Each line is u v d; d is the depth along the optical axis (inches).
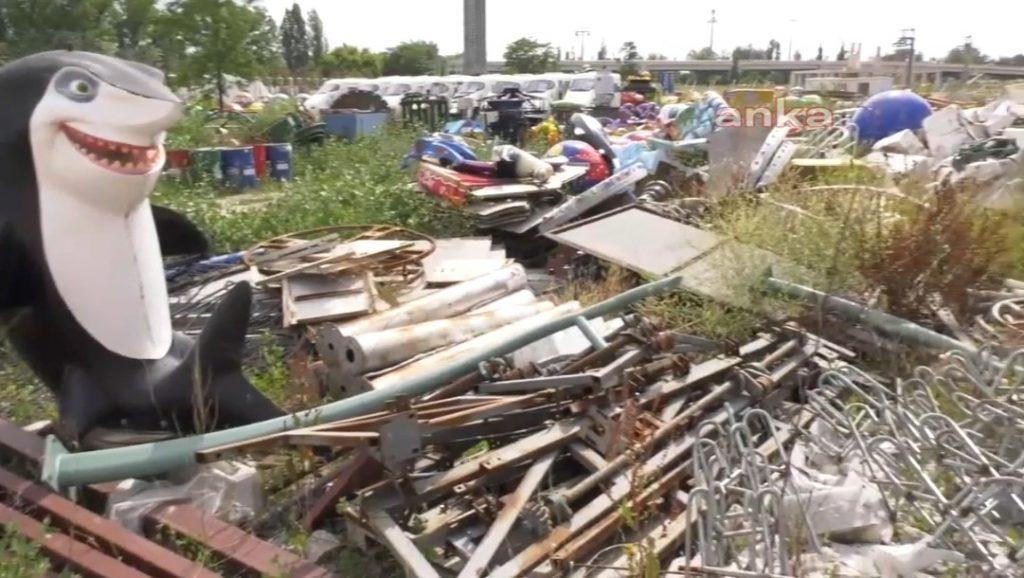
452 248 379.2
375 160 647.8
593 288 328.5
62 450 189.2
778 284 276.8
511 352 230.7
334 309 271.3
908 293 280.4
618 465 185.5
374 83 1487.5
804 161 482.9
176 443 185.3
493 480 182.9
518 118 974.4
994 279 295.1
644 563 155.4
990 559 149.8
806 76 2716.5
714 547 153.0
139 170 193.8
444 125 971.9
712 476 165.9
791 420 219.3
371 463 176.9
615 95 1343.5
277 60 1755.7
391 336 235.0
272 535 182.2
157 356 206.8
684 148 552.7
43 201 191.2
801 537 158.4
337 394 235.1
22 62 194.2
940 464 174.7
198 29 1175.0
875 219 289.7
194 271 323.3
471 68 1717.5
